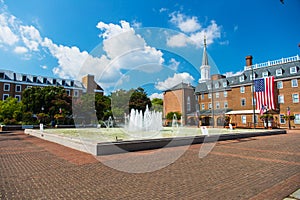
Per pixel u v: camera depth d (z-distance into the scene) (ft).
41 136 57.16
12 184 16.49
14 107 110.73
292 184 16.15
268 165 22.99
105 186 16.03
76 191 14.93
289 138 56.24
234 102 137.28
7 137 60.64
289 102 113.80
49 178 18.12
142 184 16.49
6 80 163.02
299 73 110.42
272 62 129.80
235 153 30.99
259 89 108.88
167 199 13.41
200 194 14.21
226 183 16.61
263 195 13.85
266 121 107.96
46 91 123.65
